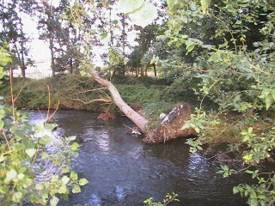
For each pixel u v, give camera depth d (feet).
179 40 5.70
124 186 19.65
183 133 30.58
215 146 21.26
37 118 36.29
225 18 8.64
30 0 38.17
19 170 4.34
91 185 19.71
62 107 48.49
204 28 14.76
